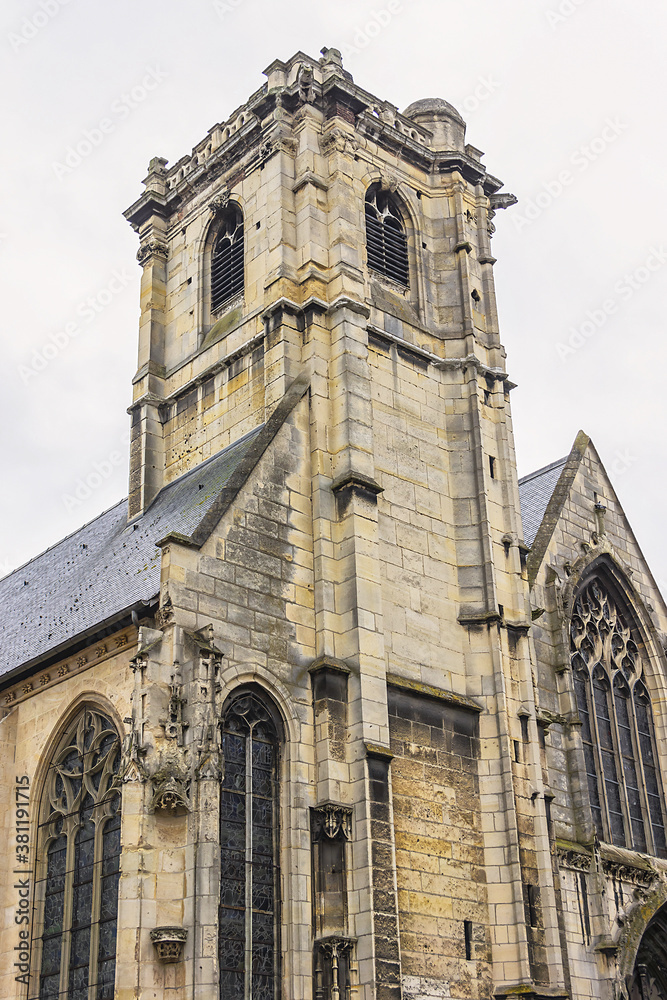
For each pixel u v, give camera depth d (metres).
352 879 38.97
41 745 44.25
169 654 37.38
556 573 54.22
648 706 57.25
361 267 49.44
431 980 39.97
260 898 38.03
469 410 50.59
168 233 57.88
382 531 45.84
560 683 52.00
